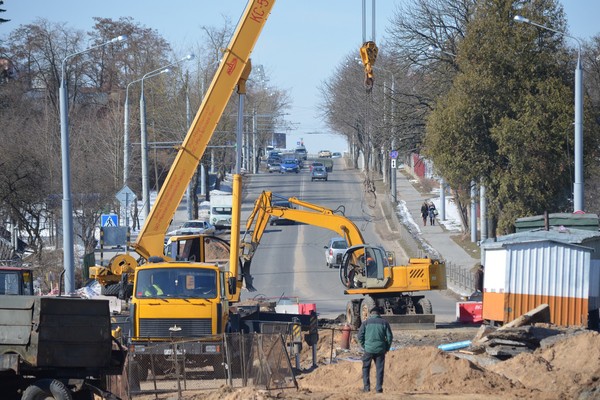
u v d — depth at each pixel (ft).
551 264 297.33
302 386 212.43
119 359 178.19
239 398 174.29
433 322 333.83
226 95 276.21
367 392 183.83
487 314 312.50
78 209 548.31
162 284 230.68
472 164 463.42
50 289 381.60
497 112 458.09
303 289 491.72
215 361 223.30
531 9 462.19
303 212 344.90
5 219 545.03
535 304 297.94
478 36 463.42
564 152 452.35
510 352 228.22
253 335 206.69
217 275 234.17
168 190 272.72
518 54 457.27
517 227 398.83
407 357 211.61
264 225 334.44
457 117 457.27
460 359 204.95
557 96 450.30
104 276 296.71
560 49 474.49
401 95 637.30
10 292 249.34
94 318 171.53
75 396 172.76
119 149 622.95
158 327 227.20
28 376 171.42
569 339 219.41
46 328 166.09
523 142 446.60
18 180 519.19
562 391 187.01
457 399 172.45
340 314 393.09
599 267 310.65
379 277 342.64
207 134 275.59
